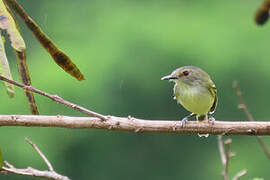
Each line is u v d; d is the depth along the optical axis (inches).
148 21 968.9
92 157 868.0
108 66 898.7
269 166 835.4
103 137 866.8
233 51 939.3
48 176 200.2
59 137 815.7
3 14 171.5
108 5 1019.9
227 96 928.3
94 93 863.7
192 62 928.3
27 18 186.4
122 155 877.2
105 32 961.5
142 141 881.5
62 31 998.4
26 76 195.3
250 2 979.3
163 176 893.2
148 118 914.7
